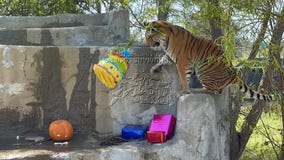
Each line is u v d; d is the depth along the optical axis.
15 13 9.95
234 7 3.74
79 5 9.96
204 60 4.57
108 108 5.12
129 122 5.10
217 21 4.20
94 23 6.61
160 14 5.42
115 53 4.81
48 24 6.64
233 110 5.35
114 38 5.95
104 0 7.31
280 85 4.86
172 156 4.34
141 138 4.76
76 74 5.14
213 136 4.52
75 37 5.96
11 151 4.36
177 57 4.63
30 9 9.84
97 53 5.11
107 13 6.59
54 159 4.19
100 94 5.12
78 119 5.18
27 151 4.34
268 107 5.38
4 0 9.85
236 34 3.80
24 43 5.96
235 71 4.51
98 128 5.14
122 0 5.40
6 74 5.08
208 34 5.21
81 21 6.61
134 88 5.07
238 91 5.10
